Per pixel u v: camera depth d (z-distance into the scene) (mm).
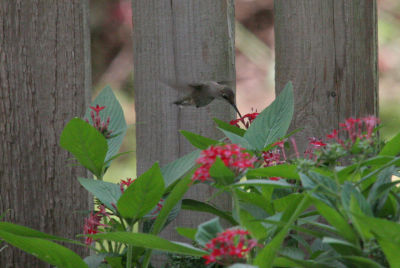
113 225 5348
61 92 6152
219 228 4012
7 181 6066
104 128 5281
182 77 6500
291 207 4219
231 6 6648
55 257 4586
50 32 6141
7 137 6074
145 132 6605
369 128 4211
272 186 4523
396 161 4004
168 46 6527
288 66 6371
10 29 6094
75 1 6180
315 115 6266
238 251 3682
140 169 6629
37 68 6133
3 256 6023
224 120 6480
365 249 3844
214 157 4172
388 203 4227
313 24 6281
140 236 4074
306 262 3871
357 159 4359
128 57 16312
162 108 6535
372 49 6305
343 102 6242
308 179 4094
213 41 6488
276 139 5371
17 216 6074
